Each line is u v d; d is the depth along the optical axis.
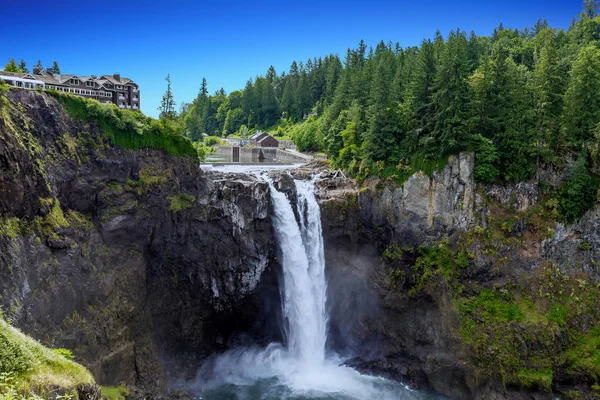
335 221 65.69
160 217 54.53
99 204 49.91
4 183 39.19
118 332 49.66
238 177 62.44
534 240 63.59
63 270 44.56
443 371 58.78
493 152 63.41
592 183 63.88
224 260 58.72
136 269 52.91
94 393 28.44
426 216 64.94
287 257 62.47
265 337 64.19
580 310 59.94
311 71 160.88
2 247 38.44
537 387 54.62
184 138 57.41
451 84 63.28
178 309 57.88
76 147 48.44
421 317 62.53
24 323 39.78
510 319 58.88
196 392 55.56
